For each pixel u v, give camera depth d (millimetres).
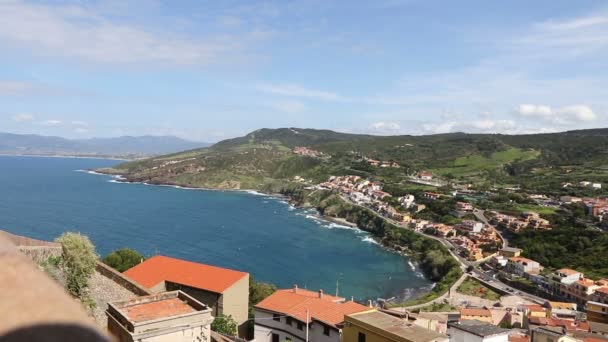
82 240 39844
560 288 131500
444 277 149125
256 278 135500
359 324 39188
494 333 47312
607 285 126750
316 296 62312
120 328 25500
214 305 60906
